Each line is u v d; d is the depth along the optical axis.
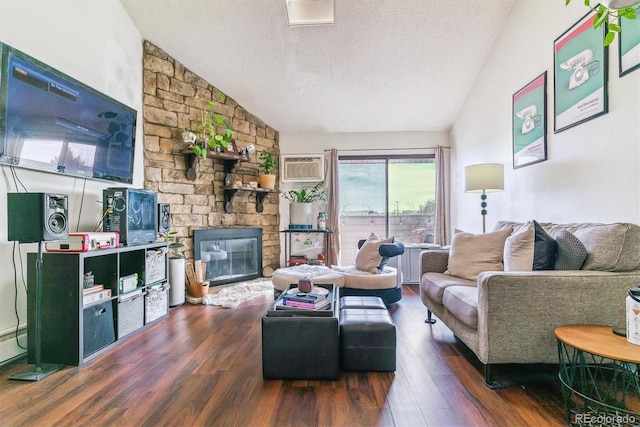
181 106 3.95
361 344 1.96
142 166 3.58
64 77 2.47
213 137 3.96
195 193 4.12
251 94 4.44
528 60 2.93
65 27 2.59
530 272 1.74
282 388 1.77
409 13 3.20
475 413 1.52
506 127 3.32
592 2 2.18
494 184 3.10
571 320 1.66
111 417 1.50
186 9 3.25
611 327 1.57
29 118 2.21
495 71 3.54
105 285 2.41
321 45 3.60
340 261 5.17
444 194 4.98
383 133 5.18
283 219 5.22
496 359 1.71
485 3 3.12
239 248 4.70
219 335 2.57
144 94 3.59
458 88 4.21
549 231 2.29
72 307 2.07
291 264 4.82
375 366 1.95
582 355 1.52
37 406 1.59
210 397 1.67
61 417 1.50
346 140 5.21
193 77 4.08
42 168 2.33
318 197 5.17
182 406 1.59
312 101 4.54
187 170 4.02
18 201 1.94
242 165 4.73
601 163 2.14
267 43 3.60
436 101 4.46
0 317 2.11
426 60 3.76
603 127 2.13
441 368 2.00
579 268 1.81
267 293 3.92
